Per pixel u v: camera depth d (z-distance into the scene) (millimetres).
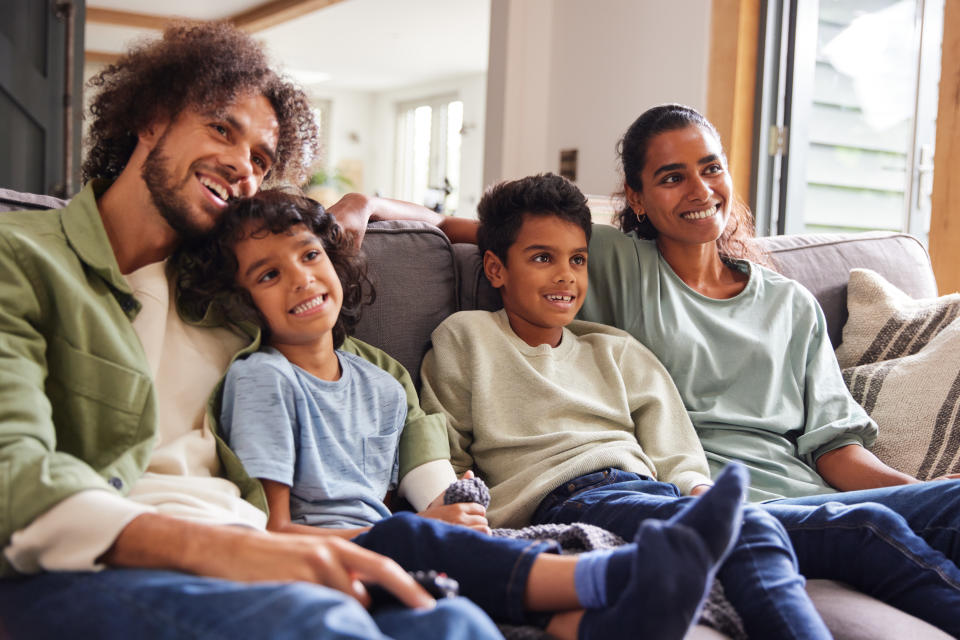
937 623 1076
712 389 1655
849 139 3645
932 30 3613
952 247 2670
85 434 1066
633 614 792
